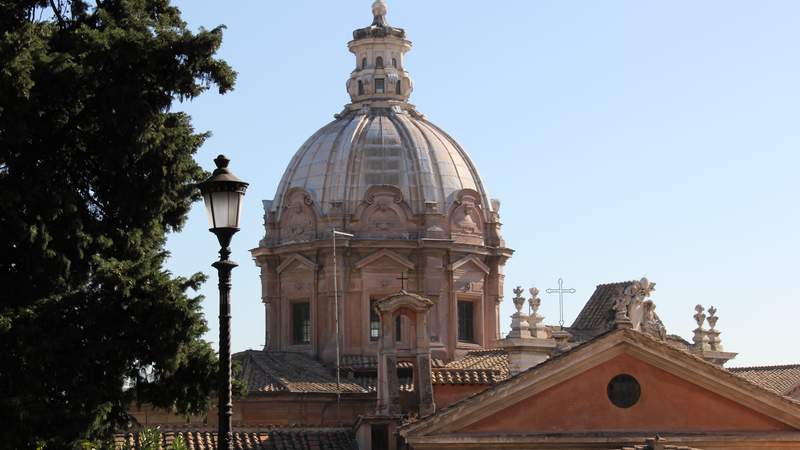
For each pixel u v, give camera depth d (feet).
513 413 155.43
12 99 127.44
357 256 264.52
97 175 138.92
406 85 282.77
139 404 140.15
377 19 286.87
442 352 263.49
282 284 269.85
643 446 135.54
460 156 279.49
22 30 131.95
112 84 136.46
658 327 180.24
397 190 267.39
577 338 238.07
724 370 156.87
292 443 181.78
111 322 134.41
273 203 276.21
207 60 139.64
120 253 139.33
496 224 276.62
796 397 221.05
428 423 153.89
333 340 260.83
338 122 280.10
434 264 265.95
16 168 133.39
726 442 155.63
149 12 145.38
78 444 130.31
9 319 128.06
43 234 130.82
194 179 144.25
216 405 156.97
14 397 126.62
